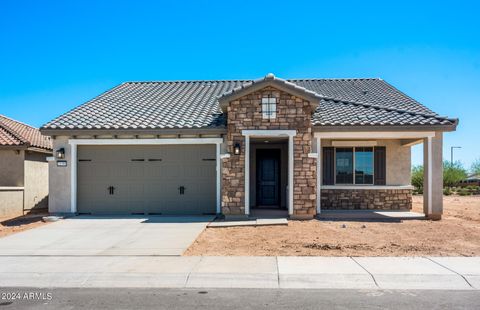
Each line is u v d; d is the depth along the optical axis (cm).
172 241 1065
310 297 661
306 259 876
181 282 741
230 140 1391
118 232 1192
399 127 1414
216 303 632
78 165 1545
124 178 1538
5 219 1581
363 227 1260
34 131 2264
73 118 1583
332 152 1714
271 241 1067
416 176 3325
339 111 1580
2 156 1844
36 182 1950
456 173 4016
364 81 2170
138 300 648
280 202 1712
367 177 1714
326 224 1306
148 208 1530
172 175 1529
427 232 1191
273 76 1370
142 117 1588
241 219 1377
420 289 707
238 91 1378
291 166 1390
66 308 612
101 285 733
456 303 631
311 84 2131
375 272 774
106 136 1515
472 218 1488
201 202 1519
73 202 1516
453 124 1405
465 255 920
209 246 1016
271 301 641
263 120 1389
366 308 609
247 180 1388
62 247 1005
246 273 771
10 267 828
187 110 1670
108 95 1939
